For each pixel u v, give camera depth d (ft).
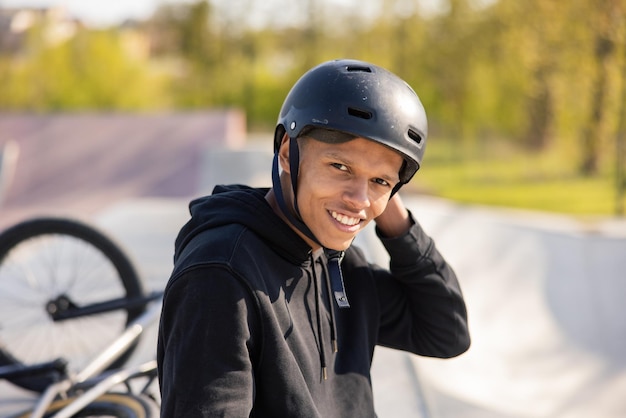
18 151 51.78
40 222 9.21
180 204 28.78
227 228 4.20
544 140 68.49
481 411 15.70
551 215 45.42
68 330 11.57
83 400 7.06
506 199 52.49
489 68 68.49
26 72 95.20
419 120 4.35
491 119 72.95
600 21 46.98
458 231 29.43
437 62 74.28
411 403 9.76
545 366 18.72
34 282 11.71
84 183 49.47
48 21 98.78
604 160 59.21
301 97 4.31
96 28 100.27
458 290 5.53
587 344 20.20
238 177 32.94
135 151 51.98
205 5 103.86
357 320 5.00
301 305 4.45
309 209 4.29
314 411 4.20
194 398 3.76
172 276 4.03
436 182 63.62
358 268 5.18
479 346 19.86
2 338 9.90
